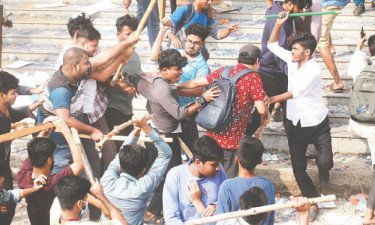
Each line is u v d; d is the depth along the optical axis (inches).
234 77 394.9
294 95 421.4
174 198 314.2
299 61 425.7
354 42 673.0
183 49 478.3
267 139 540.1
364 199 479.2
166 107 389.4
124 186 303.3
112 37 694.5
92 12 724.7
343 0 572.4
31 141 327.0
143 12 629.3
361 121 433.4
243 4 794.8
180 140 423.8
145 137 336.5
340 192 497.4
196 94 424.5
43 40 718.5
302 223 257.3
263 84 485.7
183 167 318.0
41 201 330.6
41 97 382.6
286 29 459.5
